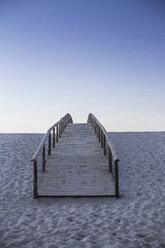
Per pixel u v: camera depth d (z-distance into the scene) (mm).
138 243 3406
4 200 5668
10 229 3963
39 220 4383
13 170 8047
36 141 12422
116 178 5922
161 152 10547
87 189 6191
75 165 7602
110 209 4988
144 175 7711
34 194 5852
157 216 4422
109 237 3631
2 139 13016
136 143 12289
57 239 3584
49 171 7211
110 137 13984
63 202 5617
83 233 3809
